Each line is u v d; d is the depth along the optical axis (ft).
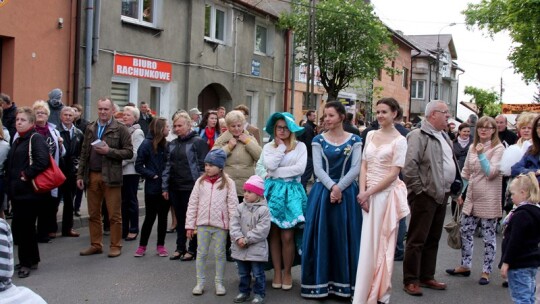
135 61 53.57
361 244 19.62
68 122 30.25
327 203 20.53
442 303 20.88
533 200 16.29
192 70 61.46
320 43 74.64
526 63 79.25
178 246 26.16
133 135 30.25
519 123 27.99
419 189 21.20
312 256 20.59
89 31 47.67
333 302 20.45
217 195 21.35
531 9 63.16
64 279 22.63
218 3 66.03
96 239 26.78
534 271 16.48
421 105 159.74
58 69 45.68
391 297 21.35
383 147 19.80
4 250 10.27
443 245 30.94
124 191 30.30
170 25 58.08
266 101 80.07
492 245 23.84
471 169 24.35
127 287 21.80
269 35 79.00
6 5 41.14
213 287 22.08
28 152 22.68
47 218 29.25
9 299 10.30
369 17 73.61
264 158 21.39
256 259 19.95
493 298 21.75
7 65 42.24
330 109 20.53
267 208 20.06
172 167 25.73
